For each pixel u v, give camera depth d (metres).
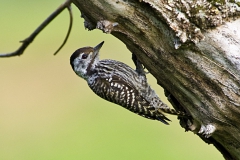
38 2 31.08
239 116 10.60
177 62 10.55
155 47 10.55
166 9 9.91
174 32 9.99
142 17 10.18
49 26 28.72
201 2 9.90
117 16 10.22
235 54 10.16
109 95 13.88
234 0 10.09
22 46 8.88
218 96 10.58
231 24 10.19
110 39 25.72
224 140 11.33
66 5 8.57
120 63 13.96
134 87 13.66
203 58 10.36
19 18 30.27
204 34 10.12
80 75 14.37
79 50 14.17
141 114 13.89
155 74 11.07
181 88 10.91
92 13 10.33
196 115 11.10
